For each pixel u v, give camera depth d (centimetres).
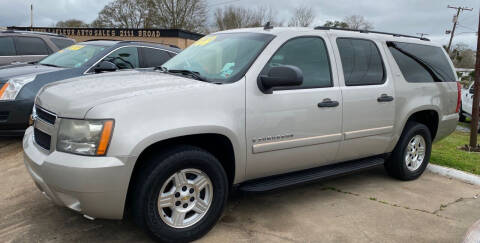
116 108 260
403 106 449
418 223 363
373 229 346
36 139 309
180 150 286
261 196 412
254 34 371
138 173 277
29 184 413
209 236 316
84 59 630
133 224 332
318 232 334
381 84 425
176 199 291
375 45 437
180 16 4241
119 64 641
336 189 448
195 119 284
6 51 833
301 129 349
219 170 308
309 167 380
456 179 513
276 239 317
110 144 254
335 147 384
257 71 326
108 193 257
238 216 359
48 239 302
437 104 494
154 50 704
